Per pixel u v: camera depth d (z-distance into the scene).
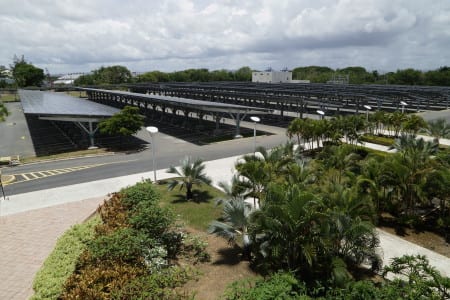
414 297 7.75
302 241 9.65
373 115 33.94
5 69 135.88
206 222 14.85
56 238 13.48
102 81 123.69
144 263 10.19
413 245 12.86
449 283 7.74
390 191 14.40
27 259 11.95
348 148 17.89
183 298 9.39
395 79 104.38
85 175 22.61
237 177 14.49
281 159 15.93
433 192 13.71
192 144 32.69
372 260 10.73
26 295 9.95
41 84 118.69
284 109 59.19
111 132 30.31
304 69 163.12
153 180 21.09
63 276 9.34
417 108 52.94
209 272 11.02
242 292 8.36
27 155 30.14
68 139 37.50
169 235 12.62
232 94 51.31
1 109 34.56
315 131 25.95
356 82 112.38
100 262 9.77
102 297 8.14
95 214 15.80
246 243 11.34
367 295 8.05
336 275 9.20
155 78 126.94
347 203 11.13
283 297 7.77
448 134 32.44
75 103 44.88
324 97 50.97
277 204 9.98
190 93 68.56
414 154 14.59
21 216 15.70
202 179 17.34
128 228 11.57
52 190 19.50
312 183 13.75
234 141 33.78
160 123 47.78
